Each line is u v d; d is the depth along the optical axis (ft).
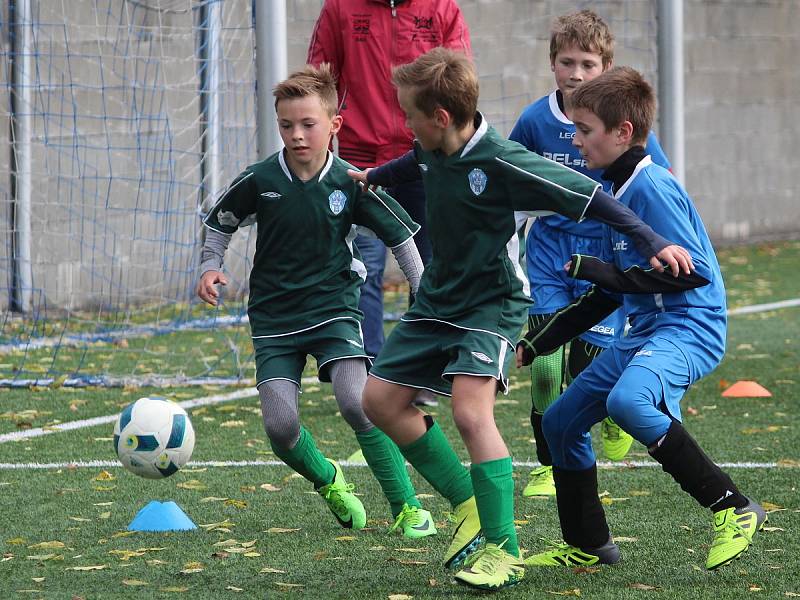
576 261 34.99
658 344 35.73
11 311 98.17
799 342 89.51
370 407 37.86
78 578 37.14
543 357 47.75
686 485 35.83
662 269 34.47
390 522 44.37
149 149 103.76
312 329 42.45
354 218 43.06
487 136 35.73
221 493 48.85
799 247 155.84
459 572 35.40
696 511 45.14
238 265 111.04
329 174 42.57
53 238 100.53
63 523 44.11
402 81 35.60
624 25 127.75
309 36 107.14
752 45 156.87
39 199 99.25
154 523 43.29
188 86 100.78
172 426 43.32
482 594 35.24
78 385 74.28
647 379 34.96
